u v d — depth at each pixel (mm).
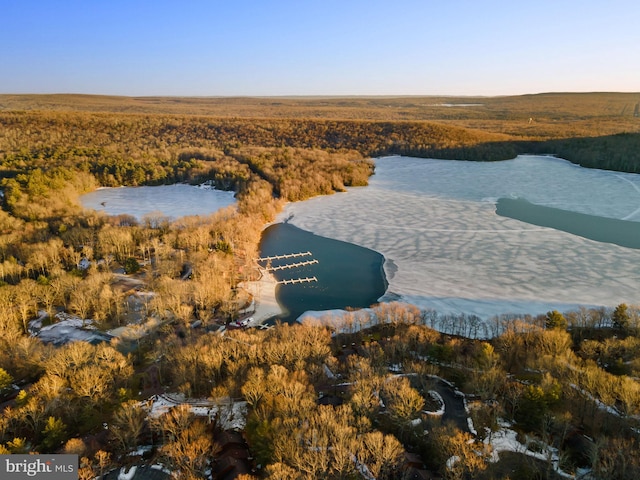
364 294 119312
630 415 60062
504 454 58531
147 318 100125
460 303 110750
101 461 55531
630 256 136500
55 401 64500
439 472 54562
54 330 97688
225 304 104938
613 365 75625
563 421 59625
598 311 95438
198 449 56094
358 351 88812
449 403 69812
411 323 96750
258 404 64312
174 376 75812
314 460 50531
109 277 116250
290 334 83688
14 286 103812
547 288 117312
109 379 70250
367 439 53688
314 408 61688
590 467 56438
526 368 77938
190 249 135250
